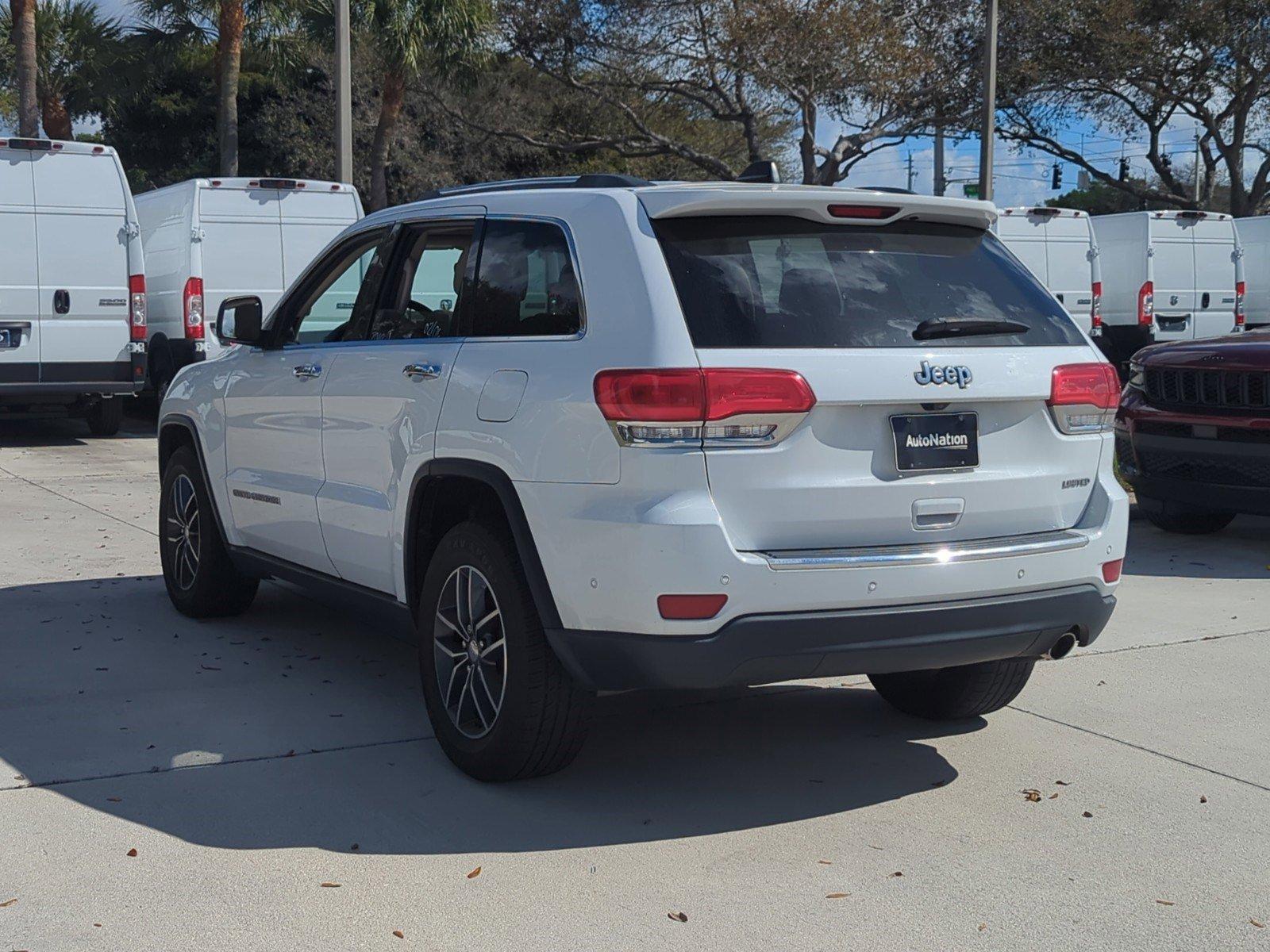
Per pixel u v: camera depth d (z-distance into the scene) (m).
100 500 10.09
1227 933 3.38
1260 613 6.86
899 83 27.52
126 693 5.21
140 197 16.09
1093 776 4.50
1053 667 5.85
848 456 3.85
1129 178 36.34
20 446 13.84
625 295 3.88
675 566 3.66
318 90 36.50
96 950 3.17
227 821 3.96
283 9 26.53
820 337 3.86
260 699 5.17
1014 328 4.19
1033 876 3.70
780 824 4.04
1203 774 4.54
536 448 3.95
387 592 4.89
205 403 6.20
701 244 3.94
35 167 13.22
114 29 30.44
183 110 36.97
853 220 4.15
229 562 6.28
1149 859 3.83
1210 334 20.53
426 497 4.56
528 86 32.59
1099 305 19.58
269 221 14.59
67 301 13.39
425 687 4.52
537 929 3.33
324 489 5.15
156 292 15.18
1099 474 4.39
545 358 4.02
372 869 3.66
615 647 3.80
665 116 30.14
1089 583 4.24
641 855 3.79
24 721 4.85
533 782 4.34
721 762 4.59
